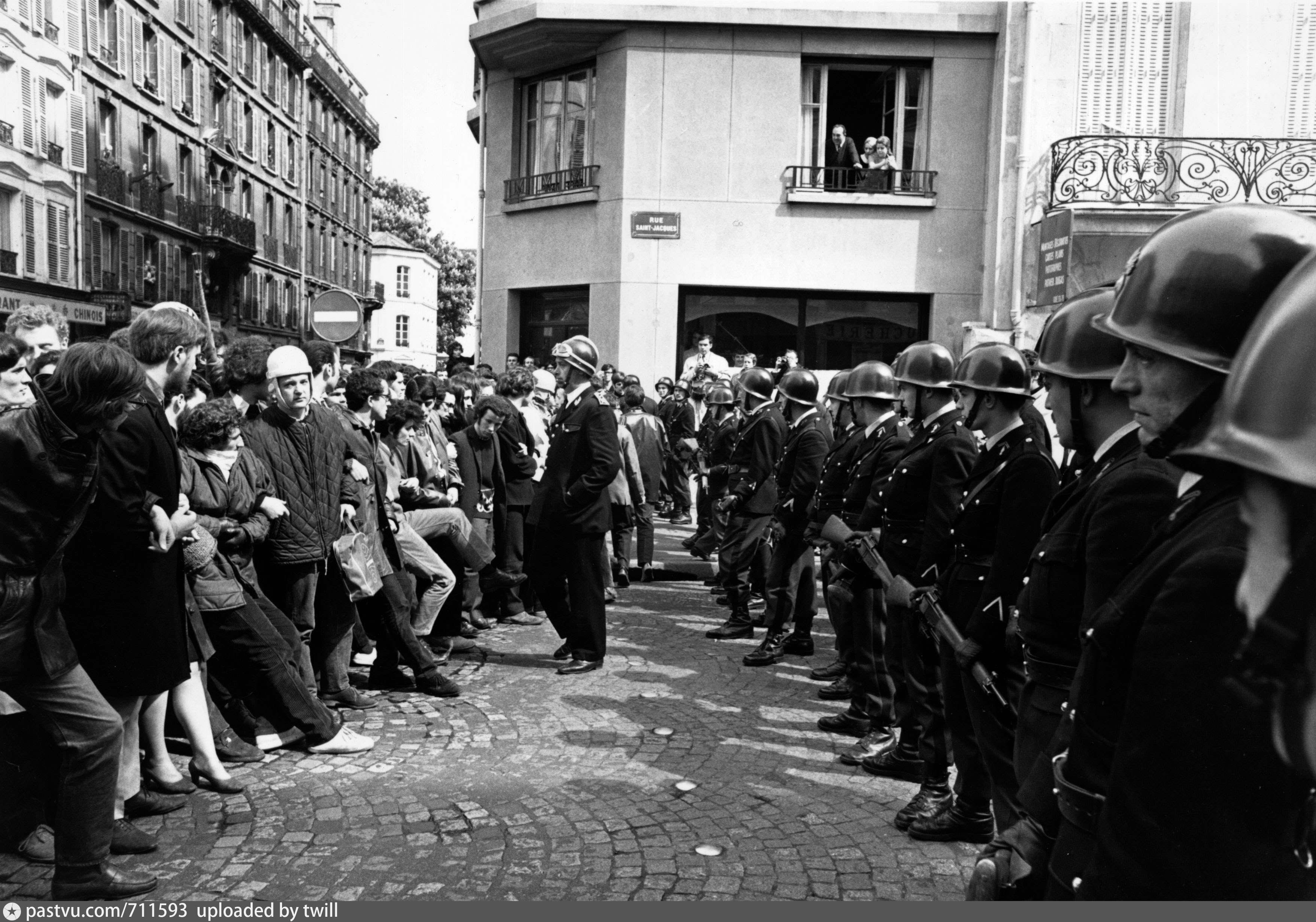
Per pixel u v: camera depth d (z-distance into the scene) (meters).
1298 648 0.94
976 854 3.93
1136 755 1.31
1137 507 2.12
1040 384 3.78
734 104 14.44
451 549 6.79
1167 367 1.45
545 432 9.25
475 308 17.70
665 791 4.54
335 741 4.93
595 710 5.77
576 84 15.47
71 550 3.59
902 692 4.75
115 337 3.89
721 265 14.58
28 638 3.13
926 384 4.68
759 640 7.71
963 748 3.88
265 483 4.87
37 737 3.60
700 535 11.39
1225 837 1.21
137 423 3.65
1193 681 1.25
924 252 14.52
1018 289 13.54
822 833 4.12
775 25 14.11
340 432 5.55
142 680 3.73
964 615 3.67
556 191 15.49
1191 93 12.98
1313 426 0.86
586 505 6.46
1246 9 12.89
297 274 50.06
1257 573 0.96
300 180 50.59
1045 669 2.71
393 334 74.12
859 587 5.32
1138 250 1.54
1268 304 0.93
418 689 6.07
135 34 32.69
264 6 44.25
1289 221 1.39
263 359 5.68
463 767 4.80
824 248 14.57
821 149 14.62
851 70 14.55
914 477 4.70
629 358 14.67
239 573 4.79
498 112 16.33
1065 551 2.65
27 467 3.07
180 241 36.53
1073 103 13.44
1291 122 12.90
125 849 3.71
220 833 3.97
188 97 37.34
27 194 26.36
